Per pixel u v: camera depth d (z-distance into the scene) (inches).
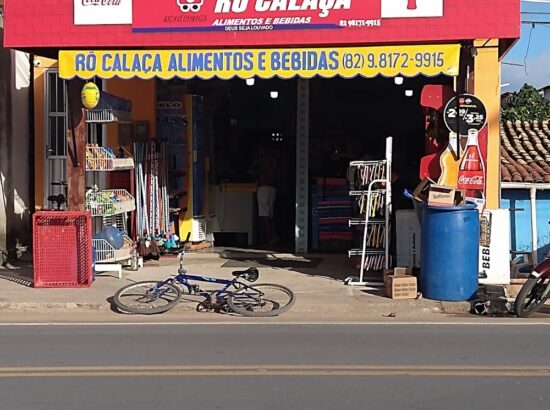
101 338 345.4
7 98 571.2
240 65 433.4
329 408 236.1
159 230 589.3
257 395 250.7
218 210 656.4
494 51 527.8
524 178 556.4
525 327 370.9
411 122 651.5
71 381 270.1
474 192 452.1
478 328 367.9
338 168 649.0
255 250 622.8
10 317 406.9
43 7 442.6
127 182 571.2
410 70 423.2
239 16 429.7
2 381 270.7
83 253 462.9
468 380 268.4
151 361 299.3
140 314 410.9
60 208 548.4
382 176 470.9
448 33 418.6
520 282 446.6
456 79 438.6
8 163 573.0
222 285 471.5
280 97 669.9
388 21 422.0
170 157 617.0
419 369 284.2
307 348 321.1
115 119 491.5
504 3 414.9
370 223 470.0
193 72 436.8
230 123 675.4
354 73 426.3
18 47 448.1
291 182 666.2
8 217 572.1
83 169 473.1
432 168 455.8
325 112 661.3
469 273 419.8
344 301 424.5
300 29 426.9
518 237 567.2
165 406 239.3
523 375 275.1
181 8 433.7
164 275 506.0
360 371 281.4
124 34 438.0
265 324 380.5
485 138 439.8
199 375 277.0
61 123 609.6
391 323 382.6
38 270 462.6
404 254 465.4
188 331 361.7
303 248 609.6
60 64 444.1
